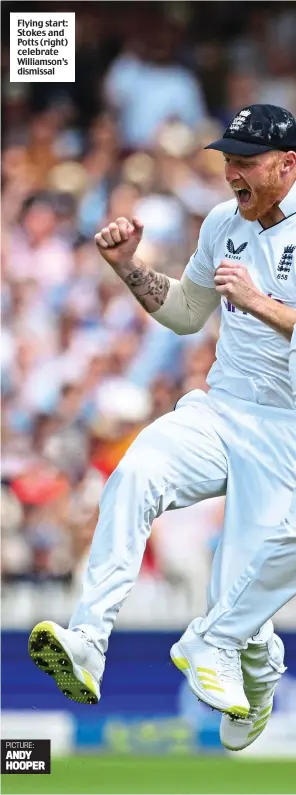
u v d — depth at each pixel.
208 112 37.16
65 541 29.05
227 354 16.47
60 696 25.48
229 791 23.14
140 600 27.31
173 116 36.31
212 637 15.99
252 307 15.00
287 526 15.61
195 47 37.62
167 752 25.22
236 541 16.17
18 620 27.45
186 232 34.28
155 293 16.98
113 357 31.89
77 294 33.12
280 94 37.44
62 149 36.09
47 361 32.06
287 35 37.84
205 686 15.76
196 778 24.23
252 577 15.80
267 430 16.11
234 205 16.48
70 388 31.33
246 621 15.92
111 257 16.62
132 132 36.25
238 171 15.53
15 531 28.95
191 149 35.91
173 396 31.44
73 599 28.25
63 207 35.00
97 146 36.06
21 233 34.22
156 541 27.98
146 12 37.66
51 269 33.47
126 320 32.38
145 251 33.31
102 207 34.56
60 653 14.86
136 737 25.33
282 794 23.11
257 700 17.58
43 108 36.84
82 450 30.36
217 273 15.10
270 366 16.06
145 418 31.02
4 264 33.44
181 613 27.31
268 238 15.88
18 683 25.66
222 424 16.30
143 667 25.95
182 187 34.91
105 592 15.38
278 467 16.06
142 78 36.72
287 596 15.92
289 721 25.30
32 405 31.19
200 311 17.36
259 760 25.00
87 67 37.12
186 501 16.25
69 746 25.30
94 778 23.91
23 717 25.34
